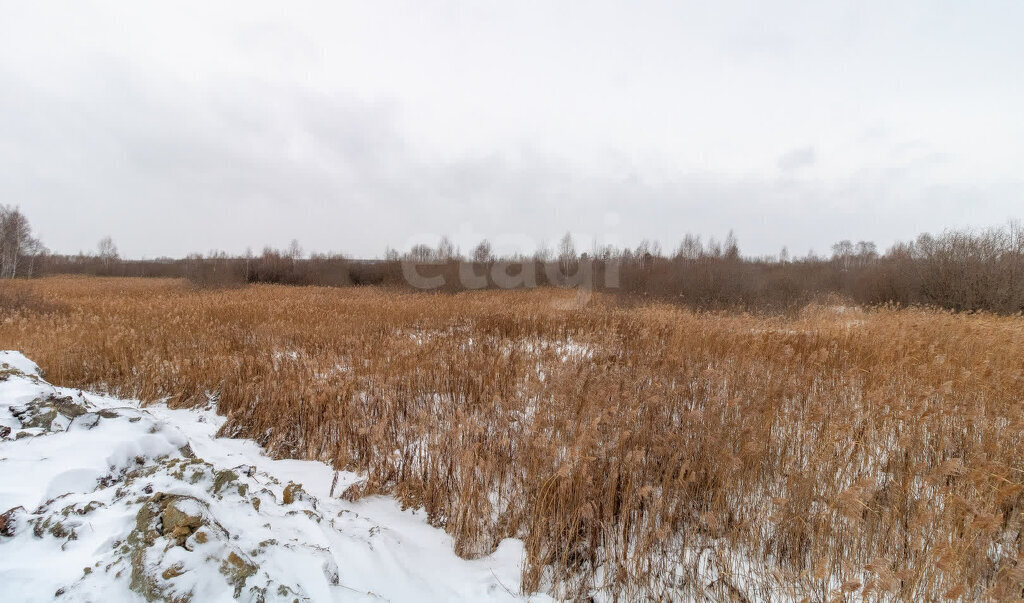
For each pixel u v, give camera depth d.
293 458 4.61
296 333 8.47
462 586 2.83
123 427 3.79
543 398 4.43
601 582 2.98
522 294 19.95
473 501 3.38
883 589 2.22
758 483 3.60
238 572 2.10
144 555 2.03
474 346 7.30
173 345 7.60
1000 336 6.76
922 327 7.80
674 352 6.64
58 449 3.30
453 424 4.10
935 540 2.76
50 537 2.25
